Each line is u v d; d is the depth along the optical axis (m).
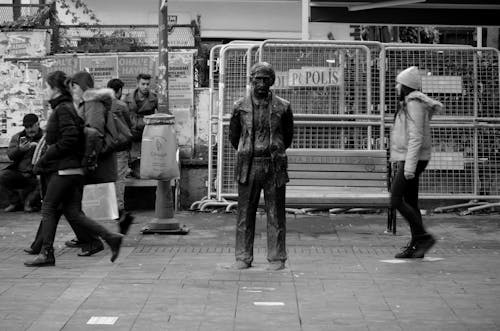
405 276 8.04
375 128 12.28
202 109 13.19
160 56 10.70
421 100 8.81
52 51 13.88
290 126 8.37
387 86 12.35
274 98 8.25
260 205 10.41
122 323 6.27
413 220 8.95
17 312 6.58
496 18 13.95
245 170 8.27
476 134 12.55
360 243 10.05
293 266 8.54
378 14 13.83
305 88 12.27
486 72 12.56
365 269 8.39
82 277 7.94
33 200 12.78
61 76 8.46
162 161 10.36
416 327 6.18
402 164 8.91
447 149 12.52
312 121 12.22
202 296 7.16
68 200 8.56
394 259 8.98
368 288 7.50
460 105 12.54
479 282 7.77
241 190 8.37
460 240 10.30
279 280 7.82
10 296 7.13
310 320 6.38
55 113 8.41
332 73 12.29
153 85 13.26
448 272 8.24
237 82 12.41
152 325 6.21
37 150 9.12
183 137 13.12
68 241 9.85
